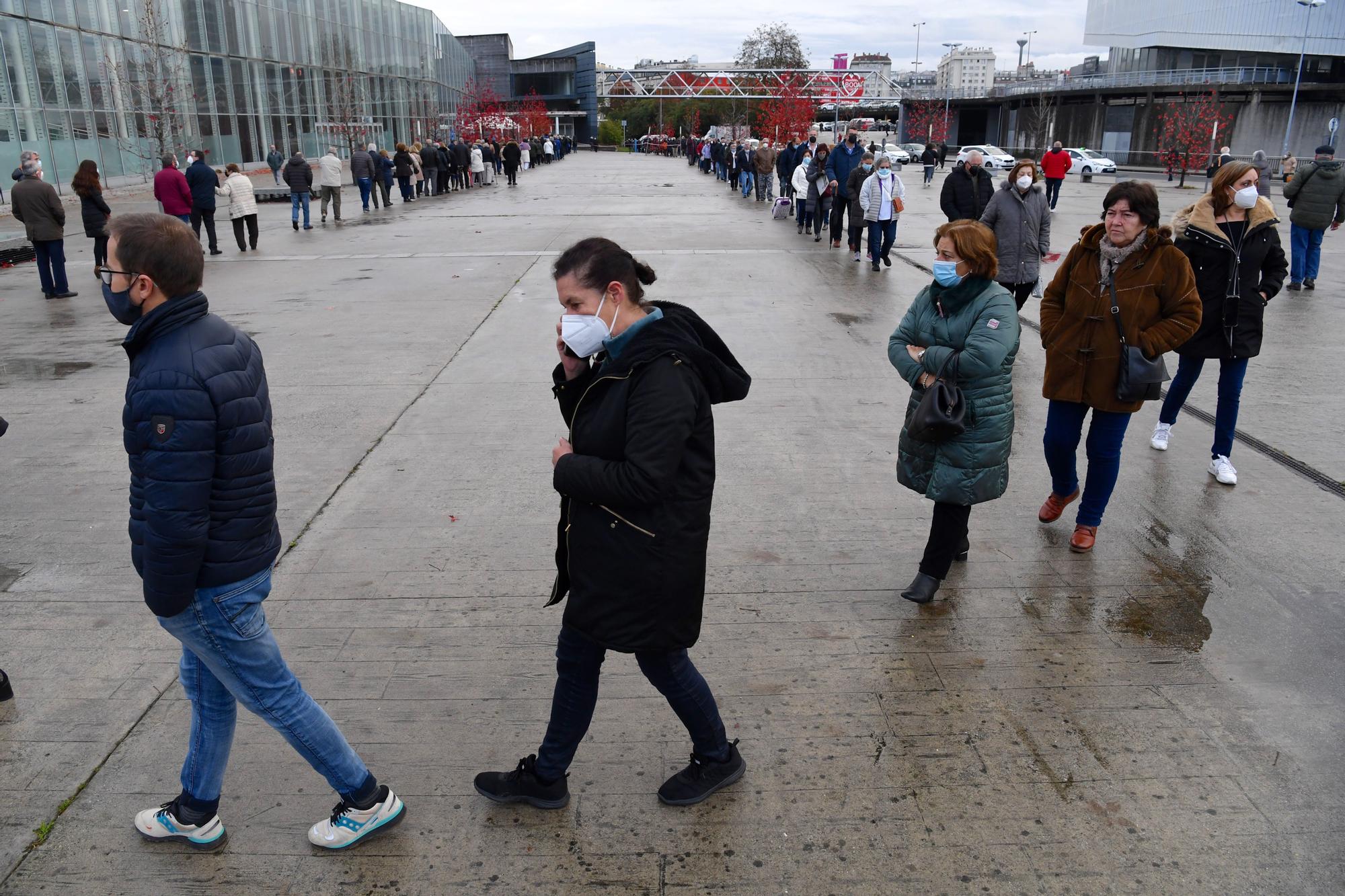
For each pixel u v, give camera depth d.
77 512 4.95
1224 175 4.87
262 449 2.27
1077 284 4.18
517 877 2.53
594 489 2.28
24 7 23.36
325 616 3.87
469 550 4.46
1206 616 3.81
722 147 35.09
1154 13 67.75
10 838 2.67
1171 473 5.36
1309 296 10.62
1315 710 3.19
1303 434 5.95
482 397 6.92
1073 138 68.75
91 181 12.12
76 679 3.45
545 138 55.38
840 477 5.34
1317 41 61.34
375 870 2.56
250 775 2.93
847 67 80.31
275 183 30.22
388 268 13.19
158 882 2.52
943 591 4.04
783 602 3.96
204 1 32.56
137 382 2.10
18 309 10.71
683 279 11.93
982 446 3.65
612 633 2.43
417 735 3.11
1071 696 3.29
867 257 13.84
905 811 2.75
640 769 2.96
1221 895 2.43
